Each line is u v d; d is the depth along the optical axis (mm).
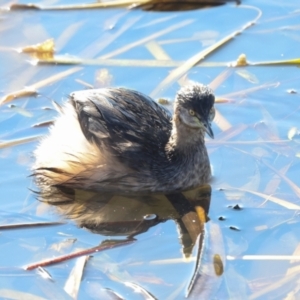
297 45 17172
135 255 11602
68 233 12266
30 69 16531
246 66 16531
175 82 16078
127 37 17641
